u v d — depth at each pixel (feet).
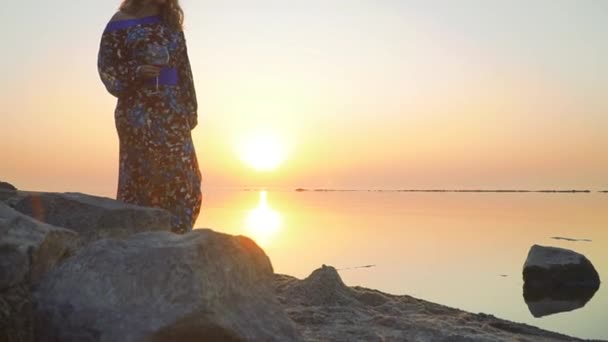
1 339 9.05
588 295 38.42
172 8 15.48
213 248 10.27
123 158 15.74
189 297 9.41
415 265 52.60
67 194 13.79
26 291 9.59
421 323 14.78
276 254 60.75
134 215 13.19
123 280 9.64
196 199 15.93
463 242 76.33
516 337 14.90
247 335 9.75
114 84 15.37
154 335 9.11
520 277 46.11
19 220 10.18
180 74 15.80
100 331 9.22
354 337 13.15
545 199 376.68
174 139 15.49
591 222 123.75
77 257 10.10
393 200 354.33
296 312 15.03
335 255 59.93
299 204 262.67
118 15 15.49
